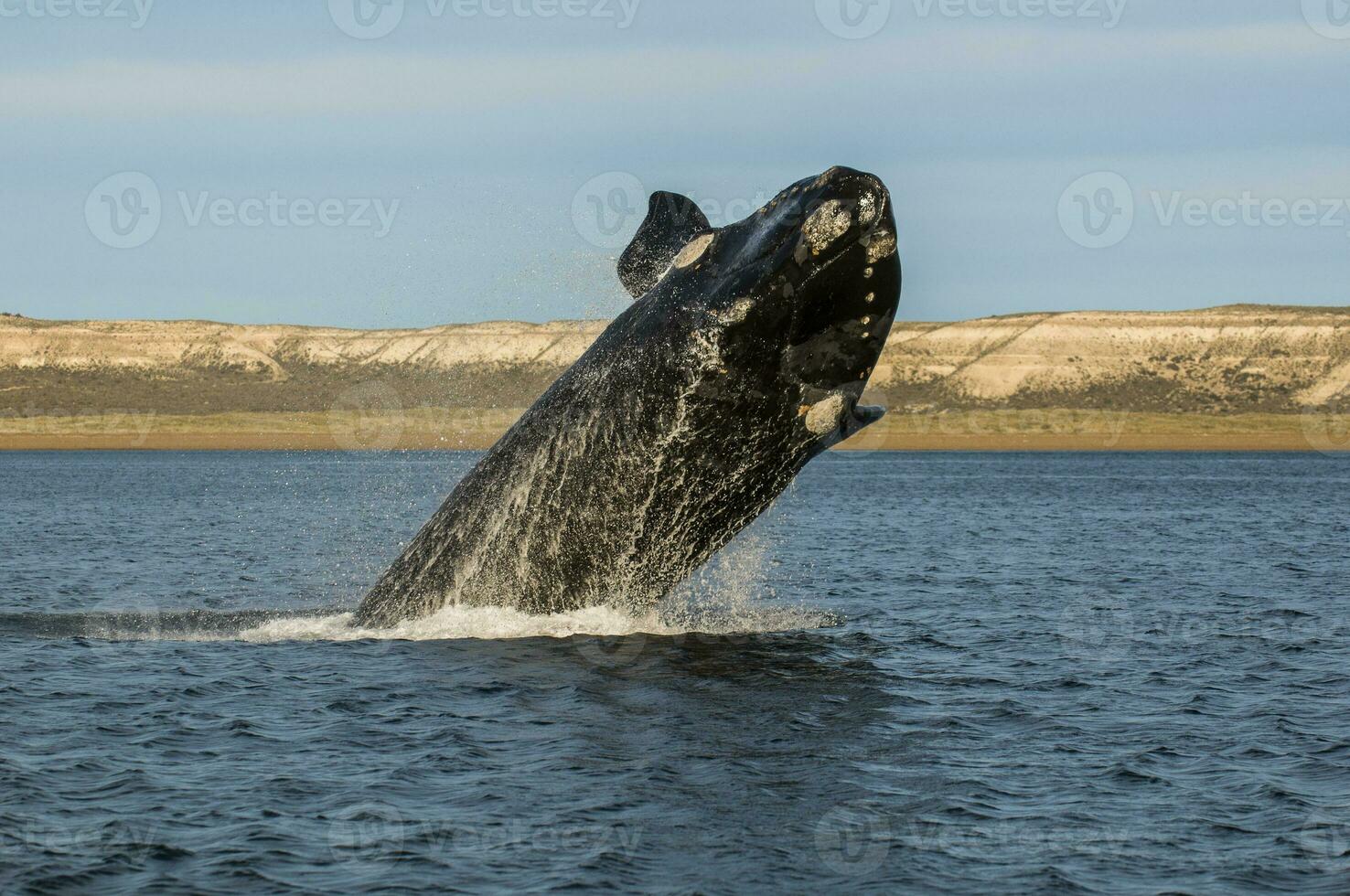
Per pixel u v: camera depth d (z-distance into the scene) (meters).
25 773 55.19
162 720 63.16
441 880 44.81
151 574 133.62
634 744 58.16
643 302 69.00
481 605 75.31
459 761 56.38
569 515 71.06
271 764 56.53
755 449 68.06
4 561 147.12
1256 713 68.00
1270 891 44.56
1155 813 51.81
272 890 44.22
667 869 45.59
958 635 91.06
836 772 55.34
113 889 44.19
